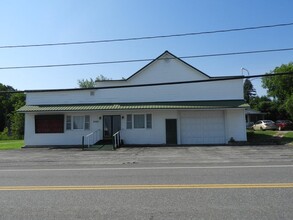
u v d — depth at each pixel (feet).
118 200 22.44
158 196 23.26
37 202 22.54
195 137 94.02
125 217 18.49
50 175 35.14
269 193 23.35
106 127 95.71
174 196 23.13
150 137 94.27
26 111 93.40
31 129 96.73
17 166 45.70
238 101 95.14
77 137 95.55
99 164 45.83
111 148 80.38
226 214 18.54
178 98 97.25
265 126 150.61
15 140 145.48
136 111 94.27
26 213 19.89
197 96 96.99
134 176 32.60
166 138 94.07
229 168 36.91
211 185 26.68
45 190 26.53
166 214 18.85
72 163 48.29
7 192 26.07
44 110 93.20
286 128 146.41
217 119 94.22
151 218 18.19
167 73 97.96
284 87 207.92
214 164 41.63
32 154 68.80
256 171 33.91
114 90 98.53
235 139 92.48
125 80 98.63
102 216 18.81
